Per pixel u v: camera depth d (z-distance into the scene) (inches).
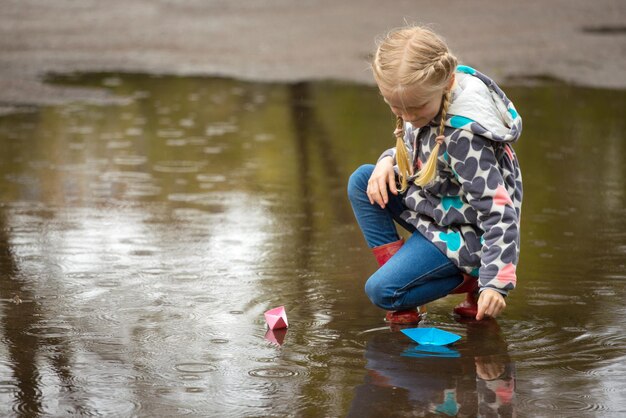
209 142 405.1
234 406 141.3
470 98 173.9
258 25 836.6
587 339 172.4
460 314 189.9
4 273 216.2
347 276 216.8
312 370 156.6
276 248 243.0
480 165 172.4
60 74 598.5
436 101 172.1
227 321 183.2
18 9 957.8
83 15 917.2
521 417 137.1
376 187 187.8
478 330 178.7
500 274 170.4
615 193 310.8
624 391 147.0
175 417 137.5
